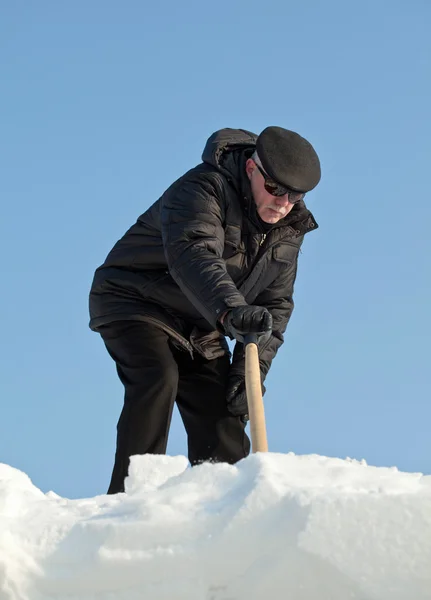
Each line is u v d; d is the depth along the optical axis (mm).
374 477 2973
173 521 2672
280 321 6051
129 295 5809
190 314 5824
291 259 5898
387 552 2445
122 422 5613
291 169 5457
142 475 3865
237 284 5805
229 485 2895
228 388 5906
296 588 2516
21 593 2691
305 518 2498
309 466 3041
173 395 5613
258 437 4117
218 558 2594
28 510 3074
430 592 2438
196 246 5344
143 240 5848
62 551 2723
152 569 2623
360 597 2467
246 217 5633
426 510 2457
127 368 5688
